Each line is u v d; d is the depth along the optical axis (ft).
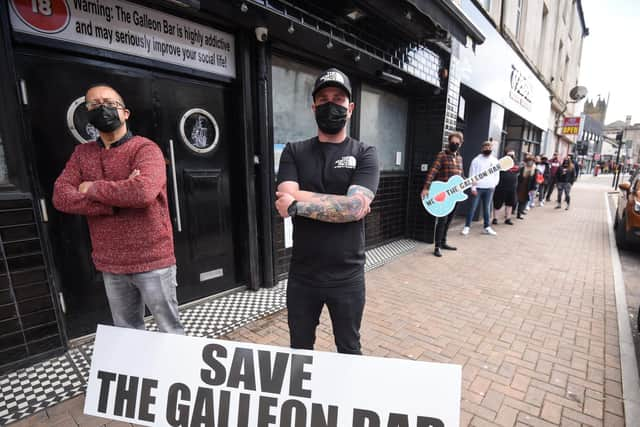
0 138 6.53
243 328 9.11
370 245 17.24
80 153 5.79
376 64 13.33
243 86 10.17
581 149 91.04
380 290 11.98
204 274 10.57
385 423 4.50
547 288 12.26
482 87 22.53
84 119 7.61
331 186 4.79
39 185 7.10
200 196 10.11
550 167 38.63
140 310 6.55
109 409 5.13
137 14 7.95
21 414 6.03
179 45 8.82
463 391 6.77
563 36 51.06
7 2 6.29
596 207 35.76
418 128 18.54
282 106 11.99
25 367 7.26
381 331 9.07
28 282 7.12
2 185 6.64
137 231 5.70
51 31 6.83
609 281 13.02
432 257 16.10
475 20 19.92
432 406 4.41
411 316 9.97
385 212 17.94
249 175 10.77
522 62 29.94
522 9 30.19
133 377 5.10
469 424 5.93
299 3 10.05
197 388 4.96
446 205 14.17
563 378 7.18
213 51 9.61
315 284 4.80
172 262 6.31
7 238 6.75
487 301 11.08
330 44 10.93
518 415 6.15
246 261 11.37
